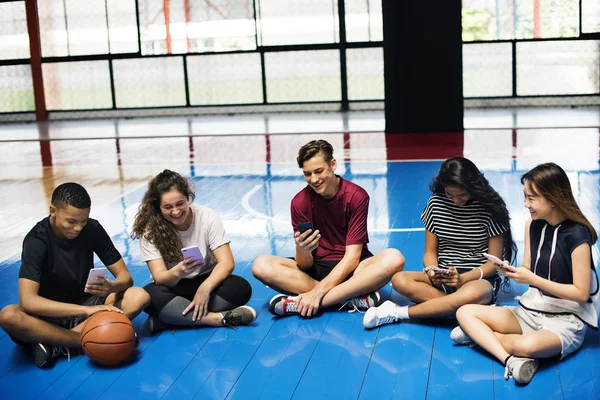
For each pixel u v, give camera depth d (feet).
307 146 14.06
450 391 11.28
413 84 40.19
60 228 12.59
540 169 11.83
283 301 14.40
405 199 24.35
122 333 12.35
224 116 54.44
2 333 14.52
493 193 13.57
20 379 12.40
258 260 14.83
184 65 55.36
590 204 22.18
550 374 11.64
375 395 11.27
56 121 56.24
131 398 11.56
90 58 56.03
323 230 14.92
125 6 54.90
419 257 17.95
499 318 12.25
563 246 11.82
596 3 49.62
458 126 40.32
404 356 12.58
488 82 52.06
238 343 13.44
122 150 39.70
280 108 54.90
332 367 12.30
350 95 53.93
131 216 23.76
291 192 26.32
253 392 11.57
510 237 13.92
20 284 12.45
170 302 13.89
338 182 14.57
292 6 53.26
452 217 14.03
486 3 50.93
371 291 14.56
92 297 13.56
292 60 54.08
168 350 13.29
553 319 12.04
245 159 34.42
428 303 13.62
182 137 43.96
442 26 39.34
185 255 13.08
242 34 54.29
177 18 54.75
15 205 26.76
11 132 50.55
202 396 11.51
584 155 30.76
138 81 56.08
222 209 24.18
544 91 51.47
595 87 50.65
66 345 12.93
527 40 50.88
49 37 56.08
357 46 53.01
